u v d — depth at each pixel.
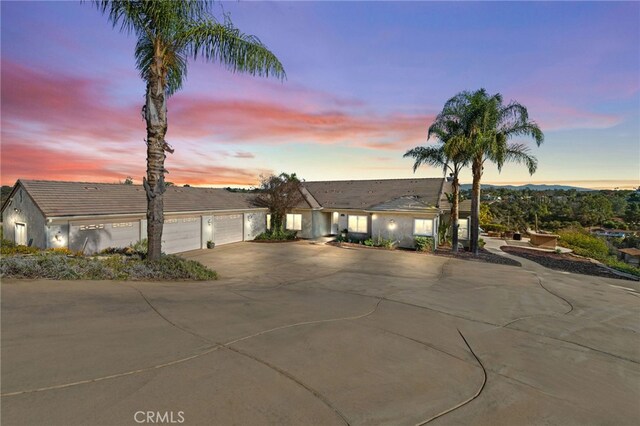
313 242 21.22
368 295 8.34
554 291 9.78
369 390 3.54
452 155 16.61
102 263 8.55
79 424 2.55
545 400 3.63
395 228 19.67
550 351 5.17
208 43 9.38
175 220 16.72
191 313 5.63
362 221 22.22
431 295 8.62
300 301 7.27
